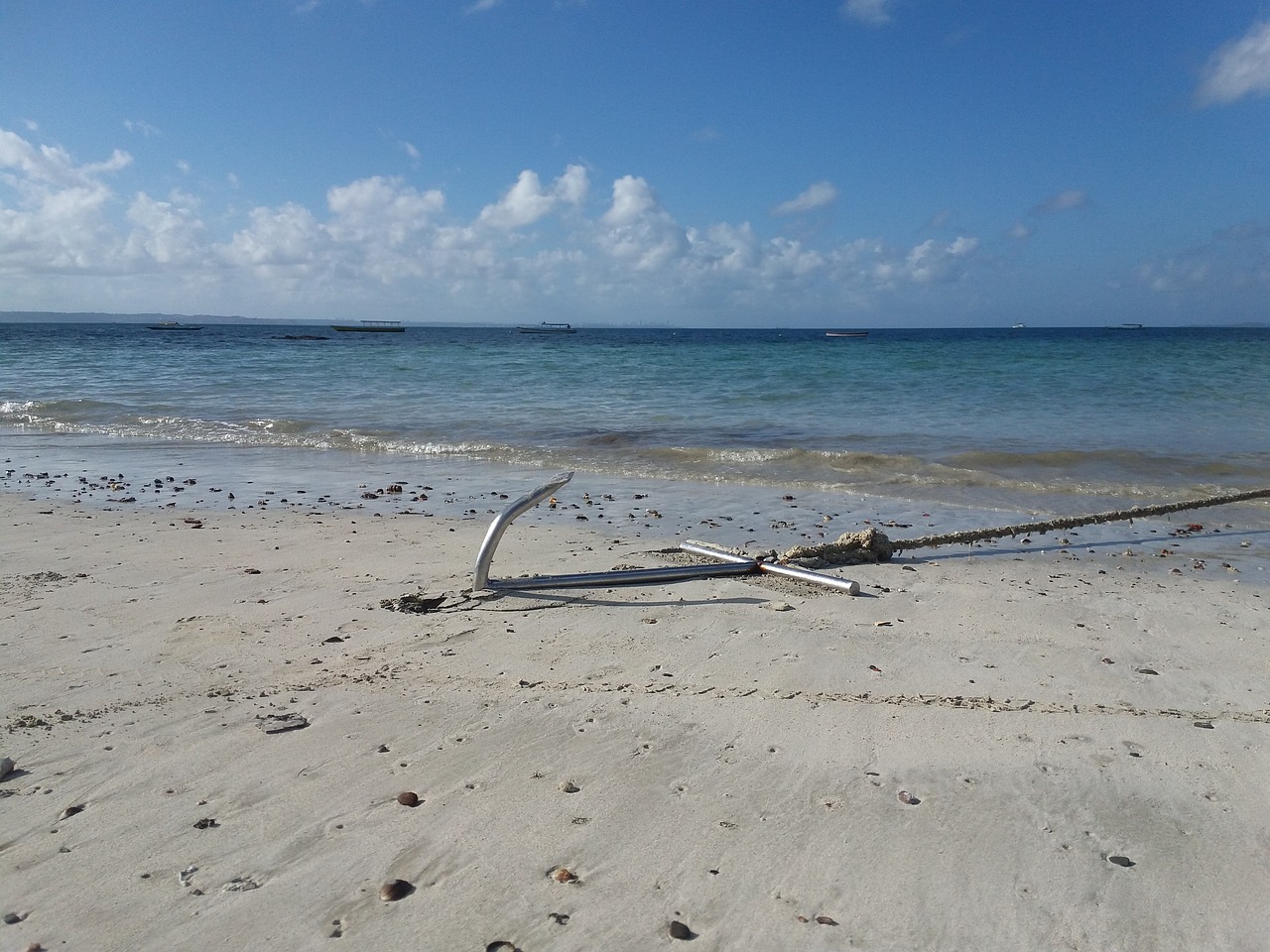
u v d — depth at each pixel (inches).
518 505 213.0
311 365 1248.2
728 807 115.5
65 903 94.3
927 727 140.3
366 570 234.4
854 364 1222.3
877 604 211.5
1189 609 212.7
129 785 118.6
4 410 671.1
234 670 160.7
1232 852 107.7
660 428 576.4
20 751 127.7
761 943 90.4
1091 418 609.6
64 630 182.5
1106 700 153.3
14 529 289.3
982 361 1259.8
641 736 135.2
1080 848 108.2
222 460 471.8
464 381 968.9
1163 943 92.2
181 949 87.7
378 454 498.3
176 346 1977.1
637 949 89.0
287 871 100.5
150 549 258.7
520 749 130.4
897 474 417.1
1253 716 147.0
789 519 323.3
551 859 103.7
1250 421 585.6
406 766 125.0
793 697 151.0
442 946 88.7
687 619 194.5
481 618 192.7
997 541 293.1
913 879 101.6
